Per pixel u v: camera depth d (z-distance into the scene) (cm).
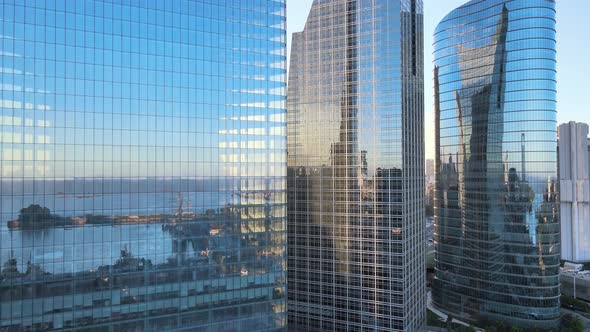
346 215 12631
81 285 7538
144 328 8094
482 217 14362
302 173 13412
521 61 13650
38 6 7338
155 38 8381
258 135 9488
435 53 16600
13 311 7019
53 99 7400
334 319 12769
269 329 9456
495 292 13988
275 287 9556
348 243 12575
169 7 8544
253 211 9362
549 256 13362
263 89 9588
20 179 7106
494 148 14175
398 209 11856
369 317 12212
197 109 8794
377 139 12219
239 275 9138
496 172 14100
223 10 9138
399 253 11806
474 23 14850
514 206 13725
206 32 8931
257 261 9362
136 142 8125
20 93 7156
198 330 8650
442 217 16000
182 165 8588
